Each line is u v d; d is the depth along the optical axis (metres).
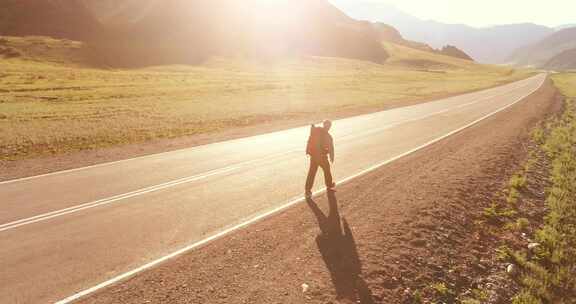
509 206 9.89
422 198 9.42
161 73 67.25
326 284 5.62
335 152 14.16
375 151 14.39
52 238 6.64
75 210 7.95
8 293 5.07
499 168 12.89
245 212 8.09
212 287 5.39
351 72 93.62
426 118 23.86
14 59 76.25
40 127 20.17
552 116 25.98
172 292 5.23
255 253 6.38
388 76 85.00
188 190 9.46
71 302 4.94
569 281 6.84
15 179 10.18
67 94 36.00
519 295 6.25
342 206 8.67
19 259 5.92
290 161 12.70
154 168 11.57
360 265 6.21
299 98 38.25
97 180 10.19
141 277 5.55
